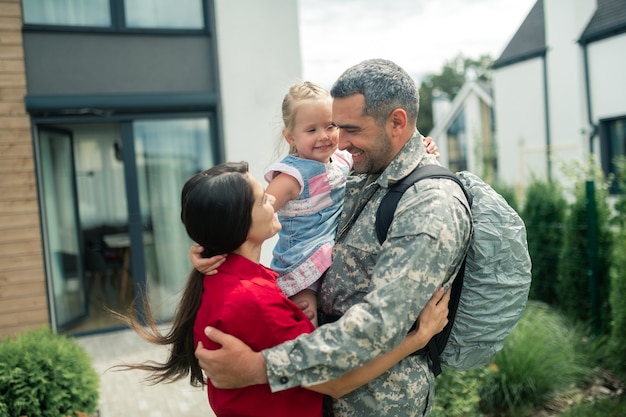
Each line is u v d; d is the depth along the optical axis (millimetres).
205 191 1510
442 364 1766
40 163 6148
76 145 7082
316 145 1852
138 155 6566
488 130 19359
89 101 6137
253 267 1574
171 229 6727
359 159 1669
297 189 1824
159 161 6641
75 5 6184
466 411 3602
